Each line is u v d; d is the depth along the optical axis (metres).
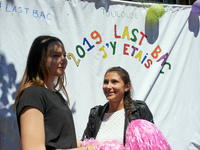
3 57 2.24
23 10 2.35
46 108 1.31
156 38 3.04
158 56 3.02
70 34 2.56
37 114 1.23
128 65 2.87
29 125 1.19
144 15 2.98
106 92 2.03
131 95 2.17
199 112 3.26
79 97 2.58
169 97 3.05
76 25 2.60
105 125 2.00
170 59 3.11
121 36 2.85
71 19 2.58
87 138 2.08
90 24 2.68
